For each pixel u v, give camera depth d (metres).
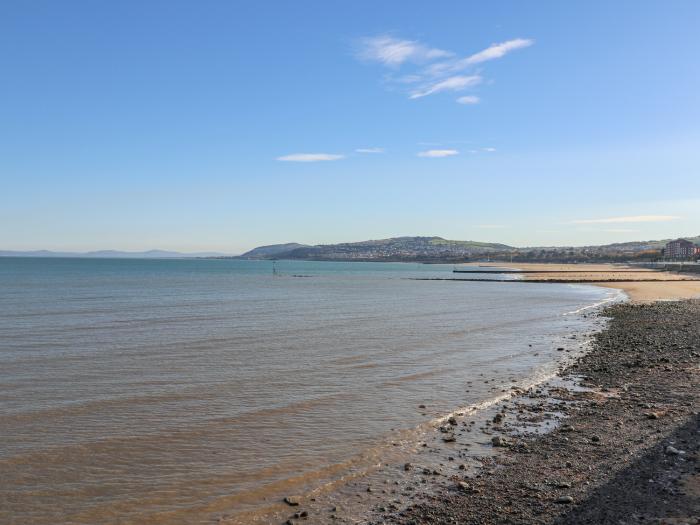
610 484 9.15
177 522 8.53
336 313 41.91
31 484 9.88
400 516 8.48
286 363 21.28
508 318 38.53
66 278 105.81
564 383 17.64
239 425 13.38
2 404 15.14
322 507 8.93
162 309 44.50
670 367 19.48
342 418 13.95
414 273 167.12
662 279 108.12
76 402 15.40
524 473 9.97
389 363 21.30
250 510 8.89
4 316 38.38
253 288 79.75
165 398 15.89
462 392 16.59
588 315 40.41
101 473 10.40
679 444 10.97
